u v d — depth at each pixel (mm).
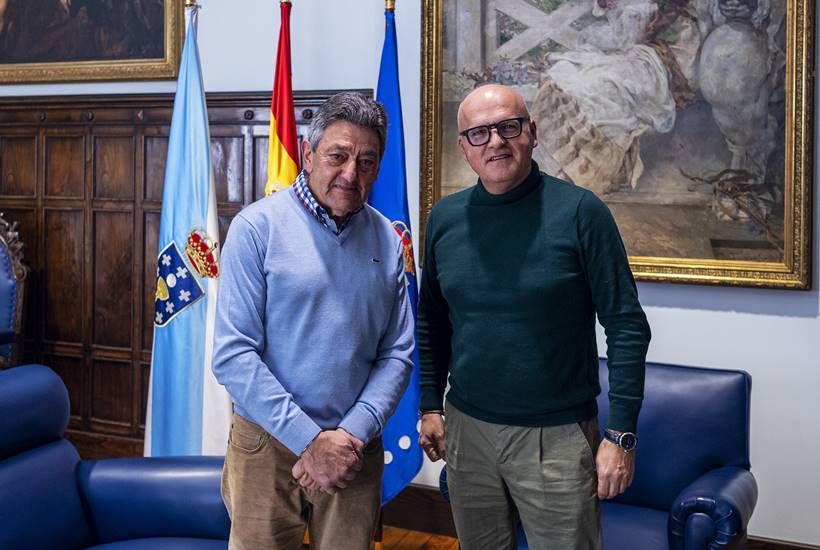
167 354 3428
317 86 3955
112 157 4375
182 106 3457
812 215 3189
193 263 3406
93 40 4387
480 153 2010
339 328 1949
